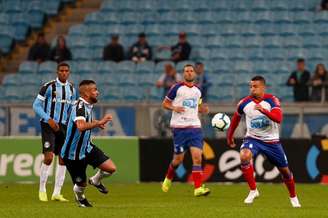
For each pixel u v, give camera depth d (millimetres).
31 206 42625
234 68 82250
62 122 48375
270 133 43031
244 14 89062
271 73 81562
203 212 38031
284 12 88812
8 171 65875
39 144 65562
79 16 93625
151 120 66625
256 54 84188
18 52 90500
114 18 90750
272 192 54750
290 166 63812
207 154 64312
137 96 79688
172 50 81250
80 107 39250
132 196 51375
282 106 65438
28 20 92438
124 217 35500
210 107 65812
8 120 67875
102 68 82750
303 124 65250
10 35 90875
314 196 51781
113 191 55750
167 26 88812
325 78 72250
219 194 53000
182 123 50938
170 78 73688
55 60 83562
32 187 59875
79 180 40688
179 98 50938
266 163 63250
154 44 87000
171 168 52344
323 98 70562
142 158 65438
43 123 48094
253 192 45031
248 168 44688
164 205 43219
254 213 37500
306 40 85688
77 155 40094
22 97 82125
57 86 48375
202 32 87750
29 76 83375
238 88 79625
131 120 66938
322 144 63469
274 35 86562
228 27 87688
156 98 78750
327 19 87812
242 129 64750
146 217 35500
